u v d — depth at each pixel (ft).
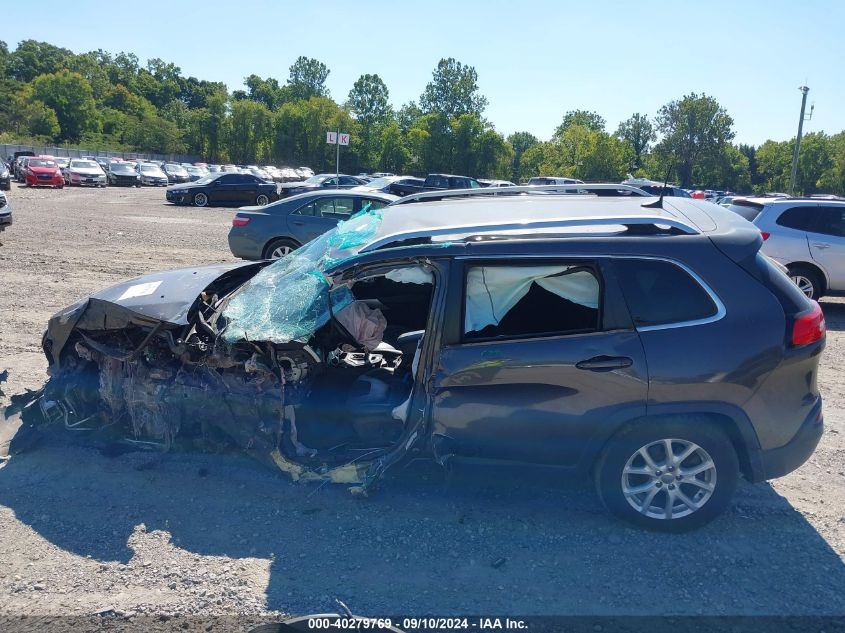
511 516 12.78
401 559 11.37
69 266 37.42
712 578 10.98
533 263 12.02
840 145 248.73
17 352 21.35
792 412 11.87
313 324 12.92
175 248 46.37
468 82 287.48
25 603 10.09
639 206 13.79
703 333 11.55
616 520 12.65
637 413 11.60
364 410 13.09
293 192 99.04
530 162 272.31
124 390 13.98
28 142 255.09
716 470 11.83
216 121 316.81
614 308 11.75
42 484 13.46
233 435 13.30
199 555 11.36
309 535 12.00
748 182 288.30
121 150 305.94
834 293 32.65
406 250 12.40
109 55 515.91
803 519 12.86
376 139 299.38
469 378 11.92
